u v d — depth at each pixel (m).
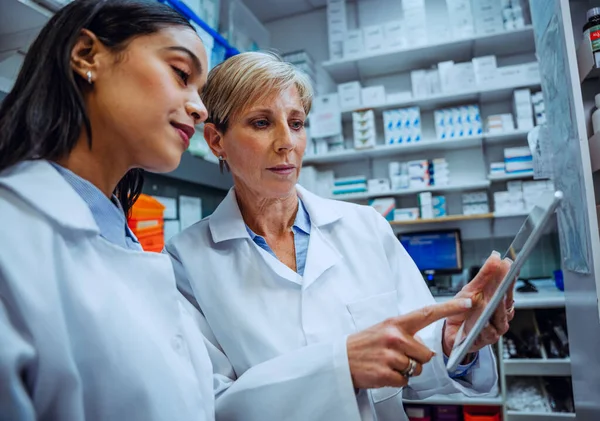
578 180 1.25
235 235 0.93
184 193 2.53
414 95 3.22
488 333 0.69
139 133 0.51
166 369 0.51
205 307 0.89
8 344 0.39
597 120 1.30
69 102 0.49
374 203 3.30
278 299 0.88
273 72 0.82
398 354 0.58
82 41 0.50
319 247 0.95
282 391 0.64
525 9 3.02
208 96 0.89
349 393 0.59
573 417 2.13
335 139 3.50
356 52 3.33
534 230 0.49
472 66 3.06
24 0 1.20
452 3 3.10
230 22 2.83
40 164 0.50
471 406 2.35
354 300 0.90
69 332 0.46
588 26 1.32
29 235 0.45
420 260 3.20
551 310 2.61
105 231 0.57
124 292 0.52
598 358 1.22
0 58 1.39
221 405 0.69
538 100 2.91
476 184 3.03
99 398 0.46
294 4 3.83
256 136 0.84
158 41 0.52
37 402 0.42
